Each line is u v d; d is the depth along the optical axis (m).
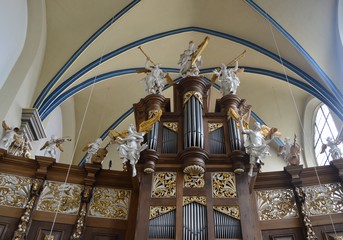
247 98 19.64
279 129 19.23
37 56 14.64
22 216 9.69
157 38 17.70
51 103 15.55
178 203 9.30
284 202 10.20
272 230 9.78
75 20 15.63
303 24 14.95
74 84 16.62
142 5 16.03
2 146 11.21
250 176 9.74
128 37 17.08
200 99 11.49
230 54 18.41
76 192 10.59
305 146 18.14
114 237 9.91
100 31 16.02
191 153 9.73
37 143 15.53
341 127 15.62
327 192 10.12
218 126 11.01
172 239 8.65
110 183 10.83
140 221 8.98
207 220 8.95
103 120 19.86
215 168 9.93
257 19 16.09
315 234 9.50
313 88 15.99
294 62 16.11
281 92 18.52
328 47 14.66
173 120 11.14
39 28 14.96
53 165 10.73
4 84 13.34
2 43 13.38
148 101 11.55
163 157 9.99
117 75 18.05
